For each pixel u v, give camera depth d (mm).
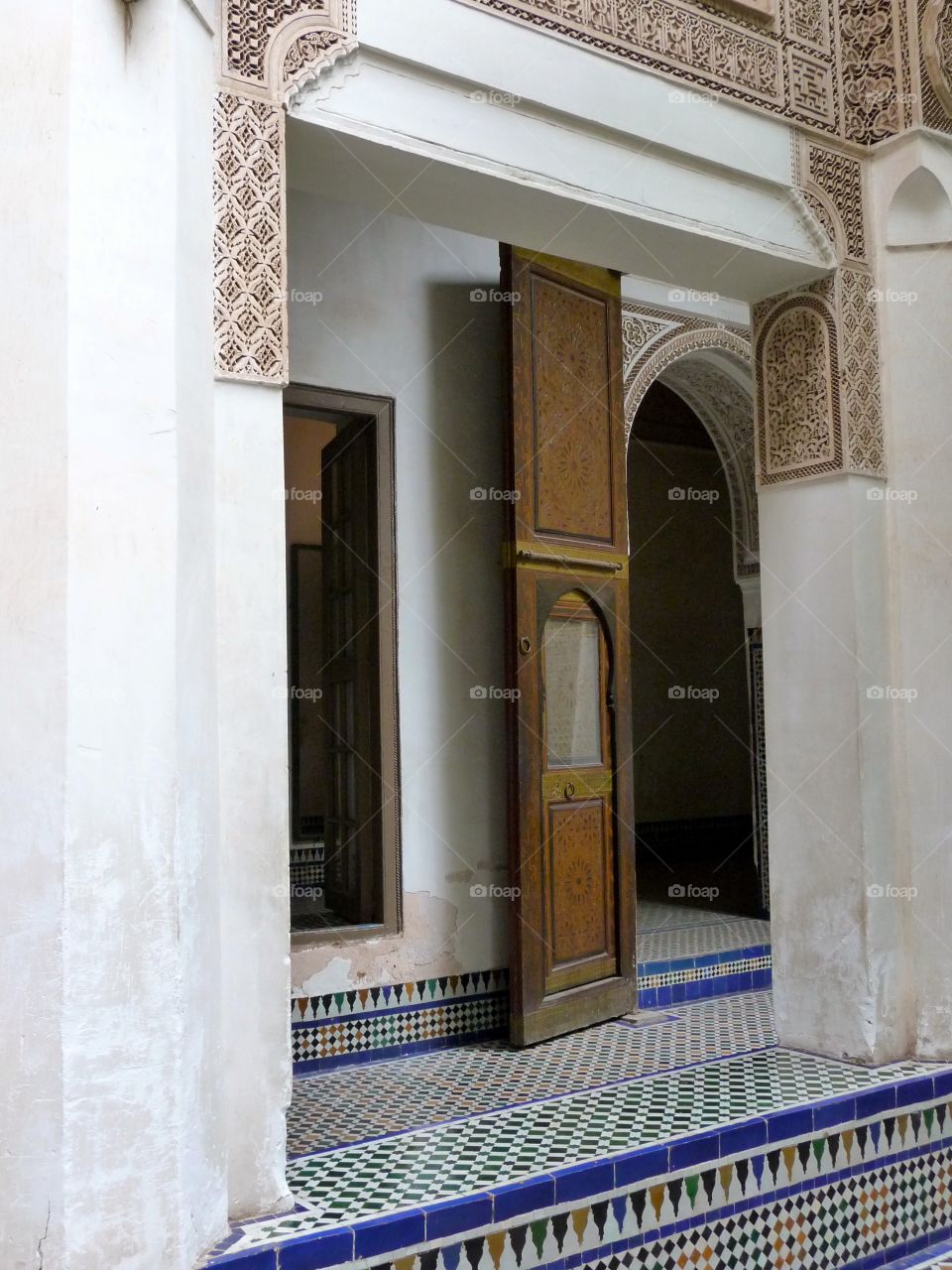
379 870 3244
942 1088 2814
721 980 3910
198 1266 1788
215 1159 1887
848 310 3037
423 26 2301
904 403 3080
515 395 3285
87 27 1778
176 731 1785
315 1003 3037
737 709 7805
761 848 4844
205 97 2008
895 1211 2656
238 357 2043
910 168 3025
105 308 1771
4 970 1693
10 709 1728
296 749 5094
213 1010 1907
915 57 3027
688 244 2809
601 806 3549
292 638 5176
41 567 1726
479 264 3572
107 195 1782
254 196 2072
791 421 3109
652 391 6930
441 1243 1981
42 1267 1639
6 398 1768
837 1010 2973
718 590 7785
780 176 2910
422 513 3383
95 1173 1673
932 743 3020
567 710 3473
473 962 3355
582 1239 2137
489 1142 2355
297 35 2141
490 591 3510
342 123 2203
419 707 3330
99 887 1706
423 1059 3119
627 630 3688
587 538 3529
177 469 1822
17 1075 1673
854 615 2957
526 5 2459
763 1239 2400
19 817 1709
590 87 2555
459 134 2361
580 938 3416
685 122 2721
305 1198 2062
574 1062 3023
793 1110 2521
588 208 2580
